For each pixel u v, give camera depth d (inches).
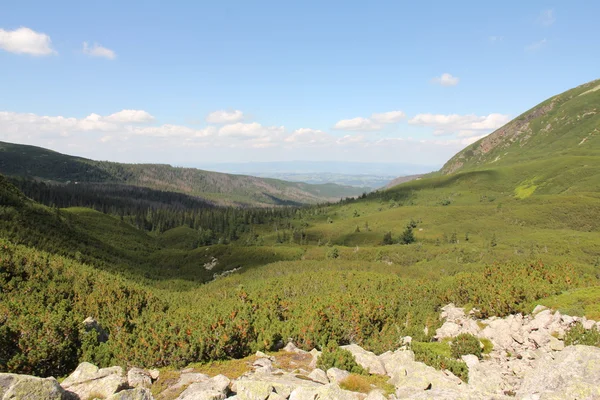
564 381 474.9
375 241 6501.0
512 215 6638.8
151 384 590.9
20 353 668.1
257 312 1125.7
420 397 469.4
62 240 3339.1
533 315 857.5
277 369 665.6
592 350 501.7
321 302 1226.6
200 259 4933.6
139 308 1439.5
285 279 2149.4
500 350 778.8
